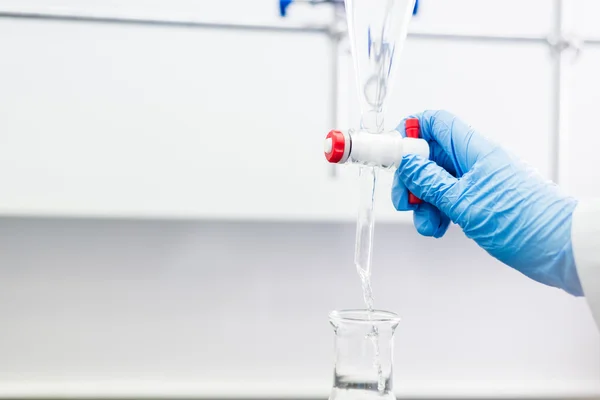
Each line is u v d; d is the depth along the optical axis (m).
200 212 1.35
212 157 1.35
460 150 0.94
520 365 1.70
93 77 1.31
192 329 1.62
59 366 1.57
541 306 1.71
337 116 1.34
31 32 1.29
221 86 1.35
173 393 1.57
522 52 1.41
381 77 0.87
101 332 1.59
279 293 1.64
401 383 1.66
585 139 1.42
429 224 0.99
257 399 1.58
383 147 0.78
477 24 1.39
